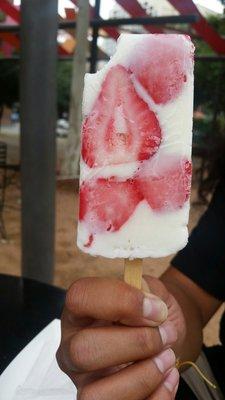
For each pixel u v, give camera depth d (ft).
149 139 0.53
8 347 0.94
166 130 0.53
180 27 6.09
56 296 1.16
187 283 0.99
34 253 1.97
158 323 0.52
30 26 1.77
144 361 0.51
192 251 1.01
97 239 0.55
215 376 0.95
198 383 0.87
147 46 0.52
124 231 0.54
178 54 0.52
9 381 0.79
